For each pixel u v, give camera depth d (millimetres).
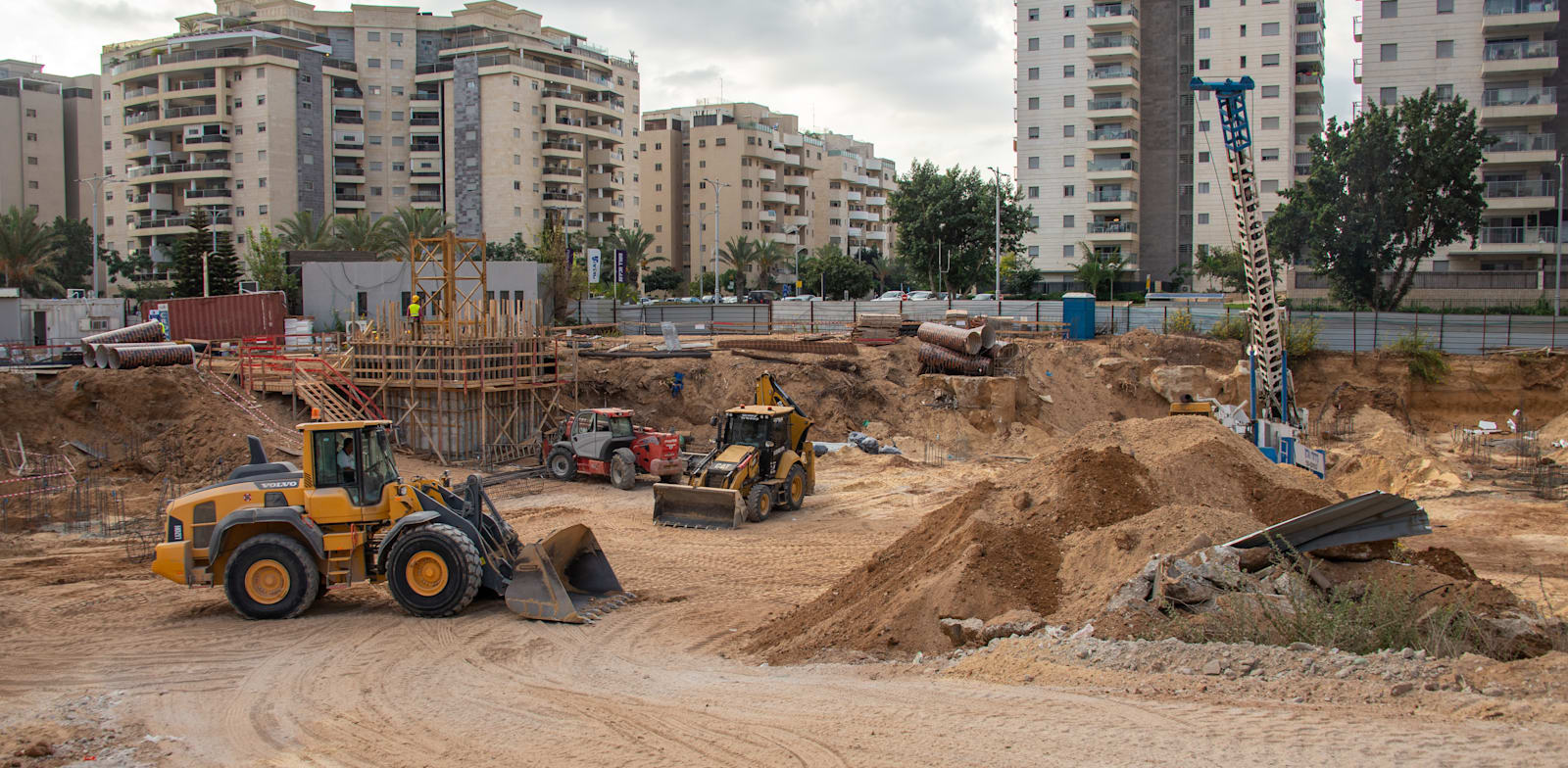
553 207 87812
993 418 33531
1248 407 33094
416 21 89188
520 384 28672
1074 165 72000
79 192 96938
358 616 13797
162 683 11031
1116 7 70562
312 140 84000
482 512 14570
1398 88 58438
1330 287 53375
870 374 35469
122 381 26312
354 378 28312
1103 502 12812
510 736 9055
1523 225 56531
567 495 24359
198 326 39344
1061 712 8047
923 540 13523
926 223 68500
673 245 106125
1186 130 72438
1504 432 38125
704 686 10398
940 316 48844
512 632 13008
